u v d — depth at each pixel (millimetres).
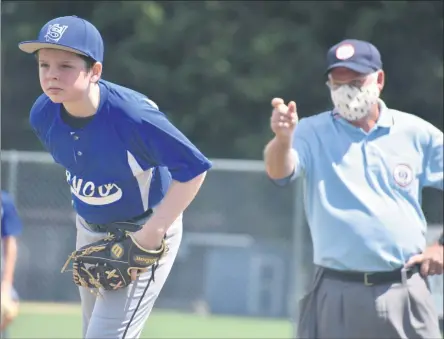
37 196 43844
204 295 45500
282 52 70875
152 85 71062
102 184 15625
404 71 69875
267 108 70938
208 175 45469
